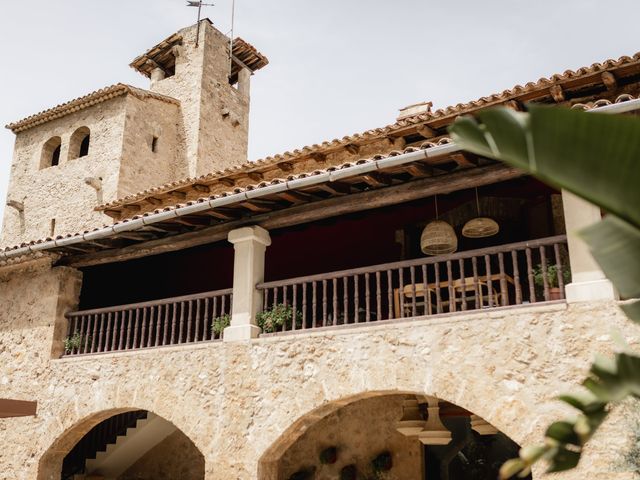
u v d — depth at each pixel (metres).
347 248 11.88
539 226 10.29
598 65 9.81
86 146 21.94
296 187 8.41
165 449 13.33
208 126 22.45
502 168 7.86
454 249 9.30
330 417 11.02
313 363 8.34
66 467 12.81
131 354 9.97
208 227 10.01
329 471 10.75
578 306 6.91
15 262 11.78
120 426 12.88
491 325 7.32
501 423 6.97
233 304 9.29
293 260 12.30
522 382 6.98
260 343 8.82
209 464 8.73
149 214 9.74
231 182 14.13
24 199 21.64
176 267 13.52
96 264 11.34
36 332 11.27
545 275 7.34
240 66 25.53
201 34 23.38
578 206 7.21
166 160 21.66
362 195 8.73
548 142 2.26
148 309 13.33
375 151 12.46
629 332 6.60
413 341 7.73
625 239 2.49
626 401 6.22
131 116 20.44
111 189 19.56
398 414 10.51
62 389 10.55
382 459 10.33
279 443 8.44
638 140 2.18
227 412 8.79
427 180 8.34
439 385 7.43
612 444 6.30
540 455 2.54
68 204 20.45
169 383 9.43
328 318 10.31
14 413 8.93
